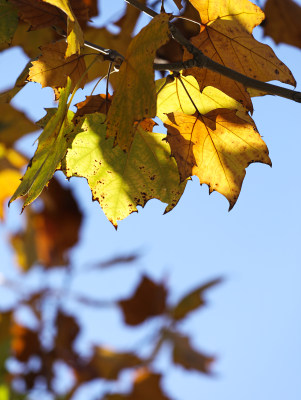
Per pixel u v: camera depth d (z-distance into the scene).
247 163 1.66
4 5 1.71
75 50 1.57
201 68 1.63
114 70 1.72
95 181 1.65
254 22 1.66
